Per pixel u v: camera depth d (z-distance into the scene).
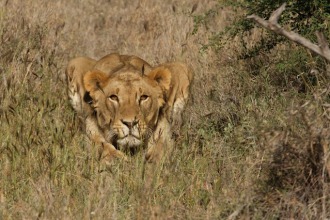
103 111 11.70
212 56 16.22
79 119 12.78
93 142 11.93
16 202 10.24
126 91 11.46
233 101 13.20
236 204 9.27
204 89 14.81
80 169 11.04
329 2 12.50
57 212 9.52
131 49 19.31
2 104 13.25
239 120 12.55
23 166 11.12
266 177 9.39
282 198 9.00
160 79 11.95
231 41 16.22
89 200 9.81
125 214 9.76
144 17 21.88
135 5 23.78
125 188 10.48
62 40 18.67
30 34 16.72
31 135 11.83
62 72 15.89
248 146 10.83
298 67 12.87
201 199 10.12
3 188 10.64
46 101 12.99
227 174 10.53
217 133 12.18
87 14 22.66
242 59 15.08
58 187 10.51
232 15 19.02
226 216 9.30
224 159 10.85
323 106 9.27
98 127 12.02
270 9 13.13
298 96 11.93
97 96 11.81
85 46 19.69
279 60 13.78
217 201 9.73
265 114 11.48
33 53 15.94
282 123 9.61
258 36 16.16
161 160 11.09
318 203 8.96
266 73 13.74
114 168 11.09
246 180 9.88
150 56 18.23
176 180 10.65
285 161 9.14
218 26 19.00
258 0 13.22
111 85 11.62
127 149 11.70
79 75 12.88
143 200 9.80
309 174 9.07
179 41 18.17
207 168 10.97
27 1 19.56
